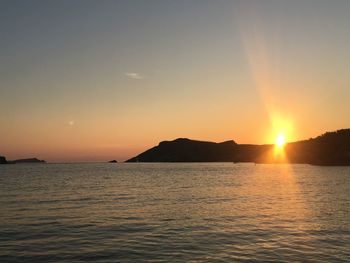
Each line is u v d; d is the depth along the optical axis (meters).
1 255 19.02
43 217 31.50
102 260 18.08
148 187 68.56
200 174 126.19
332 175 108.88
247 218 30.42
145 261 17.86
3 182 85.06
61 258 18.45
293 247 20.14
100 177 110.25
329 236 22.86
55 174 135.88
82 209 36.72
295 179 90.00
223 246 20.58
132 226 27.08
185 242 21.67
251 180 88.19
